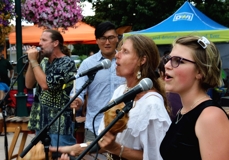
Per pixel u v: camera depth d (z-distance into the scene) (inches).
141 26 592.7
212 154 59.7
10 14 209.3
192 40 66.6
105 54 143.0
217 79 66.4
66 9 224.5
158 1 575.5
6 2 204.2
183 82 66.5
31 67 145.6
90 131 141.8
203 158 60.6
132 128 83.7
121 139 84.8
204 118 62.1
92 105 140.6
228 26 594.9
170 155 67.1
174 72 66.9
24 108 220.5
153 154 83.2
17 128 174.4
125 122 73.5
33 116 141.7
